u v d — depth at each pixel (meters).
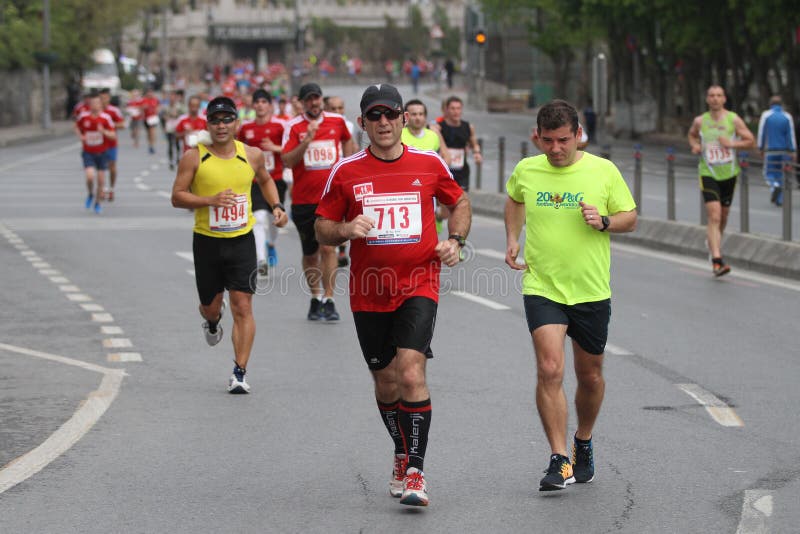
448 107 47.53
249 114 81.62
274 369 27.38
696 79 140.88
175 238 53.41
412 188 18.08
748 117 126.12
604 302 18.45
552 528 16.64
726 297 36.88
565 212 18.38
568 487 18.58
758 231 50.66
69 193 76.56
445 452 20.56
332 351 29.36
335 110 40.59
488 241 52.53
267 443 21.23
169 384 25.95
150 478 19.14
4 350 29.62
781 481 18.78
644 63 144.25
